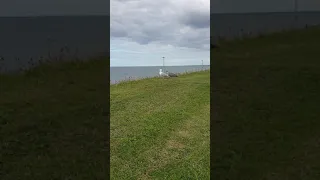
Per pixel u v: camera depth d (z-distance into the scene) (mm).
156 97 7441
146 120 5652
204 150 4574
